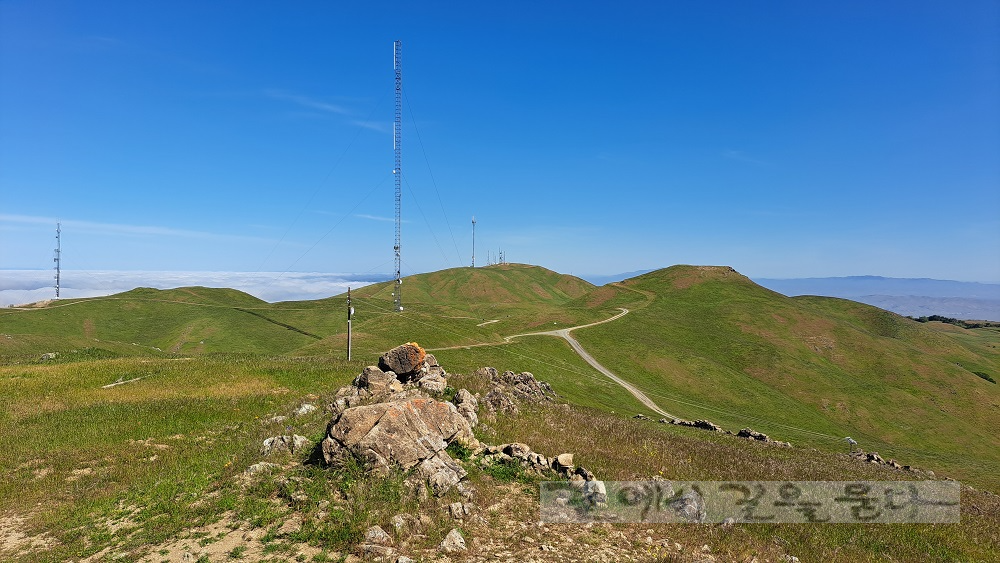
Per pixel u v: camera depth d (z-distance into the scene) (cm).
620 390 10388
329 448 1762
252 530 1427
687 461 2481
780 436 7712
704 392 11731
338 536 1350
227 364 4547
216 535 1412
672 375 12469
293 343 15238
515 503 1661
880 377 14012
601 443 2552
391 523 1411
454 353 10988
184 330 15825
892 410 11844
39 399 3312
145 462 2152
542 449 2219
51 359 5144
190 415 2905
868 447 7231
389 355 3055
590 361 12862
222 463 2020
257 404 3152
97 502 1739
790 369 13875
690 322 17912
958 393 12875
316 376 4125
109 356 5475
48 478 2003
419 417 1914
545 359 11931
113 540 1459
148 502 1702
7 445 2383
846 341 16175
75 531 1531
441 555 1307
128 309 17750
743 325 17600
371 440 1736
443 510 1526
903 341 17925
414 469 1708
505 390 3372
